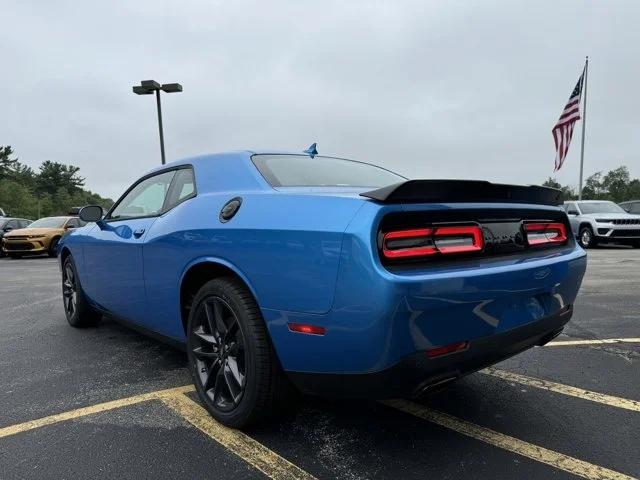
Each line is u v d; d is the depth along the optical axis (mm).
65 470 2297
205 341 2818
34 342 4461
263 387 2459
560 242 2928
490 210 2408
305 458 2391
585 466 2312
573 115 20734
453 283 2076
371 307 1968
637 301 6203
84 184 116125
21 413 2924
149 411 2938
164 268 3111
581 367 3703
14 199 78000
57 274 10344
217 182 2998
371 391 2129
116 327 5039
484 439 2576
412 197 2135
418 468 2293
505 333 2352
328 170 3260
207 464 2342
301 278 2195
